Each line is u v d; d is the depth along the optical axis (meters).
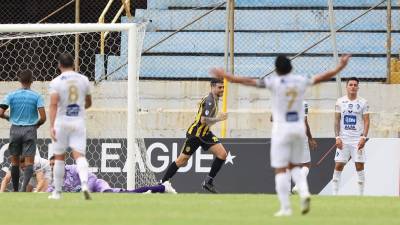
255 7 79.25
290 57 75.50
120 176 64.38
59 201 42.19
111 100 70.88
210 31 77.94
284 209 34.16
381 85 70.12
